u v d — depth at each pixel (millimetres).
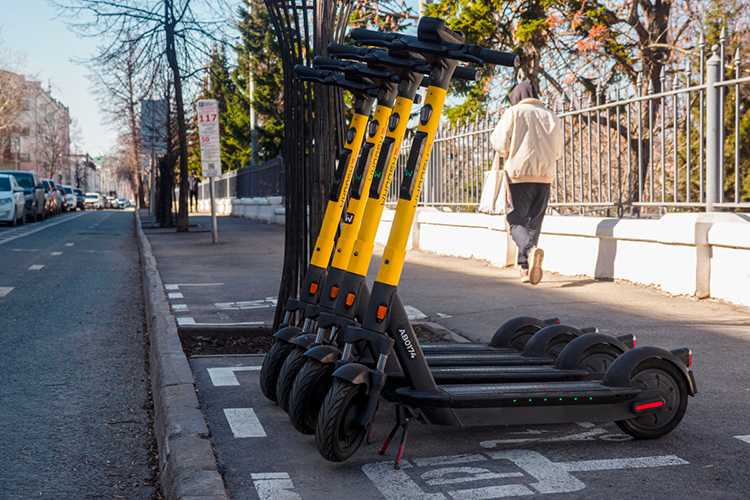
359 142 3678
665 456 3195
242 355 5348
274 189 27938
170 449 3188
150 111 26344
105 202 95438
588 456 3209
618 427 3455
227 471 3059
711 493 2795
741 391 4109
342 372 2965
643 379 3387
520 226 8398
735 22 17344
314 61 3521
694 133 8812
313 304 3707
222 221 31156
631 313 6441
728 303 6785
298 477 2988
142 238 18938
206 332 6230
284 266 5301
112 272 12047
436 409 3092
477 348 4164
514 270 10055
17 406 4445
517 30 19281
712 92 6996
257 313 7184
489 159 10781
